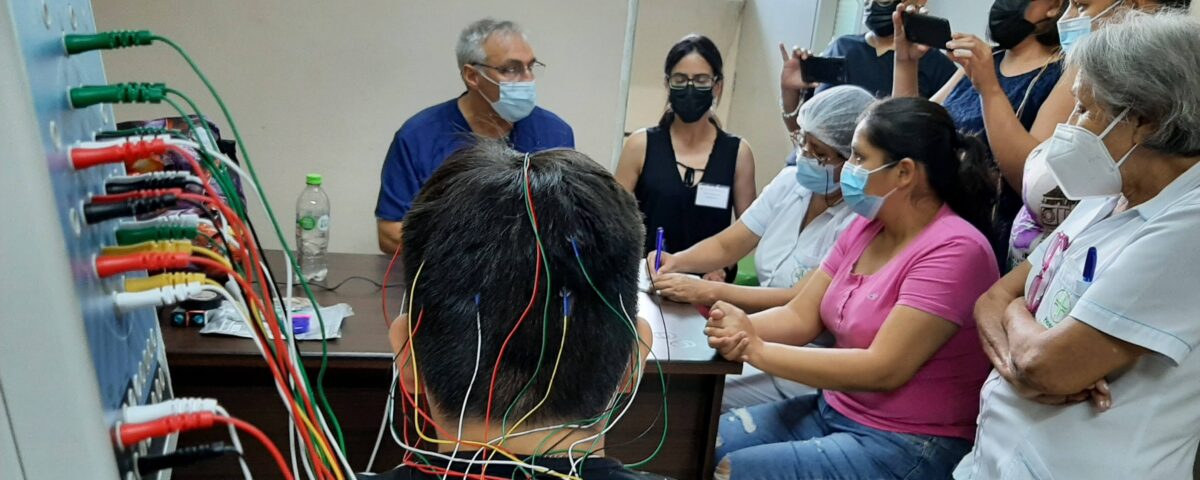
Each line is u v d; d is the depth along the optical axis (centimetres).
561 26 290
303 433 56
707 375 161
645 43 380
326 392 149
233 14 261
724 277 238
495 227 67
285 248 62
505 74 210
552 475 66
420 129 222
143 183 52
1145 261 109
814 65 254
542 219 67
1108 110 112
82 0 54
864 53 270
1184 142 109
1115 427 117
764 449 163
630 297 71
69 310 42
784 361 154
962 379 159
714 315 158
